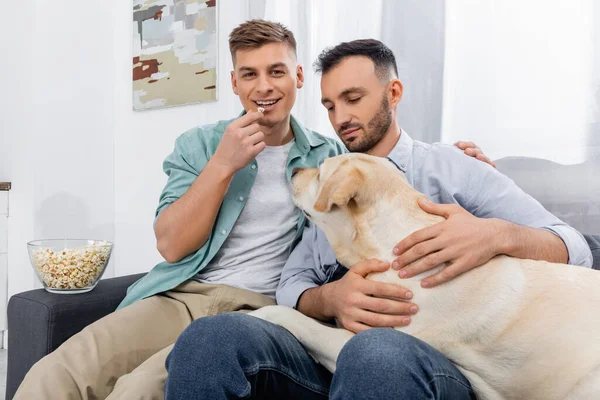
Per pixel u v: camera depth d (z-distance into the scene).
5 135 2.65
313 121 1.91
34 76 2.46
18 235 2.58
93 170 2.65
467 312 0.90
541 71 1.49
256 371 0.87
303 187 1.06
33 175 2.48
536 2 1.49
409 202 1.00
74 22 2.57
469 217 0.97
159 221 1.40
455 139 1.64
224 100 2.23
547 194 1.47
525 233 0.99
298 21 1.94
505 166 1.53
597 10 1.40
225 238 1.40
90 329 1.24
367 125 1.20
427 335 0.92
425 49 1.69
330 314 1.06
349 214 1.00
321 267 1.27
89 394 1.13
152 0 2.47
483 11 1.58
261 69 1.41
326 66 1.21
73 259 1.46
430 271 0.94
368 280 0.96
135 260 2.63
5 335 2.67
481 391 0.89
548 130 1.48
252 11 2.09
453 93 1.64
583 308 0.85
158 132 2.50
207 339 0.86
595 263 1.17
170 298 1.39
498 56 1.56
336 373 0.78
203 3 2.26
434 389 0.77
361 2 1.81
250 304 1.32
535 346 0.85
